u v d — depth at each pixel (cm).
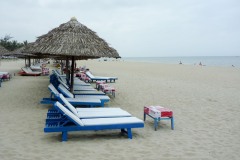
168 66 4281
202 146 507
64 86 934
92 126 501
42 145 478
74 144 490
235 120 734
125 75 2270
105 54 814
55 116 580
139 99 1038
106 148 475
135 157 437
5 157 416
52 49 766
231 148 499
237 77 2283
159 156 446
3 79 1574
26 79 1670
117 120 539
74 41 787
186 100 1045
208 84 1677
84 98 800
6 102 873
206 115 789
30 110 761
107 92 1141
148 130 609
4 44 6700
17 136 525
